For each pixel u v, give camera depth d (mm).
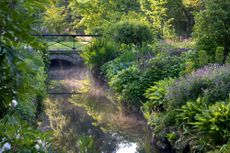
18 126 1935
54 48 18016
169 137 6121
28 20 1500
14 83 1624
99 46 14172
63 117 9109
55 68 18188
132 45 13547
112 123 8570
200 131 5309
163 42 12664
